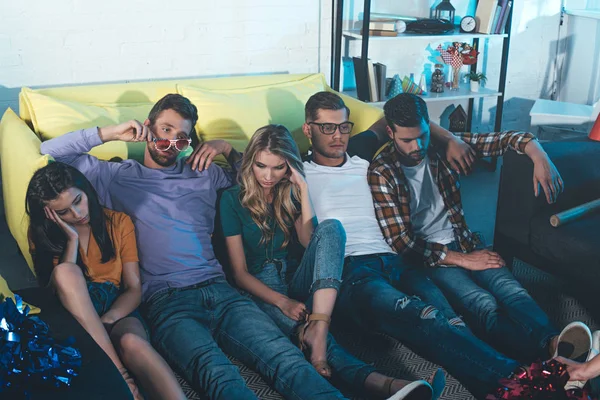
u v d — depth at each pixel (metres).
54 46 3.11
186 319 1.97
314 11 3.58
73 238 1.98
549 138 3.78
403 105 2.39
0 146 2.62
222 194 2.24
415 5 4.04
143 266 2.13
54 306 1.75
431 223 2.47
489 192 3.74
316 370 1.92
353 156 2.50
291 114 2.85
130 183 2.21
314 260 2.09
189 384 1.96
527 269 2.81
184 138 2.25
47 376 1.45
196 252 2.18
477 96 4.03
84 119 2.50
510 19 3.96
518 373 1.77
